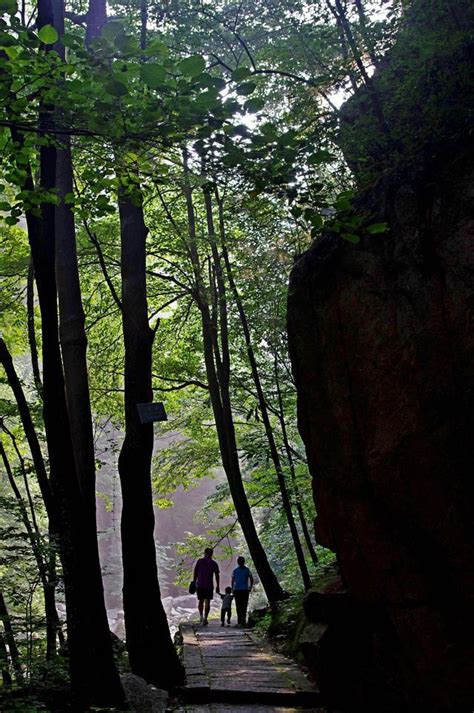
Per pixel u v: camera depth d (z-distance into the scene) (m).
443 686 5.56
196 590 15.81
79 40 4.11
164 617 7.97
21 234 10.86
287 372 15.69
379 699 6.46
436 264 5.66
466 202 5.46
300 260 7.34
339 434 6.69
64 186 7.82
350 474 6.57
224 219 13.90
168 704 7.01
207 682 7.75
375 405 6.13
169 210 14.90
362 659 6.88
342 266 6.61
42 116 4.53
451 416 5.46
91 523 5.85
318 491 7.19
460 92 5.90
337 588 7.44
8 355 7.57
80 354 7.82
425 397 5.65
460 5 6.31
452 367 5.46
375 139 6.52
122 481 8.20
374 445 6.10
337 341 6.65
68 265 7.93
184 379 16.44
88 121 4.41
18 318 12.11
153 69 3.92
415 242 5.84
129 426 8.34
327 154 4.60
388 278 6.09
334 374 6.71
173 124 4.34
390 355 5.98
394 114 6.68
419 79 6.45
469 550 5.35
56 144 5.03
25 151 5.04
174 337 16.94
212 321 14.90
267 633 12.45
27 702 5.36
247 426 18.83
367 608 6.74
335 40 7.79
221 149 4.49
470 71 5.78
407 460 5.79
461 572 5.43
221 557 19.80
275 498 17.62
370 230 4.65
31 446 7.68
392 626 6.31
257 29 9.68
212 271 14.91
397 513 6.01
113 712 5.27
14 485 9.23
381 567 6.24
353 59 7.59
